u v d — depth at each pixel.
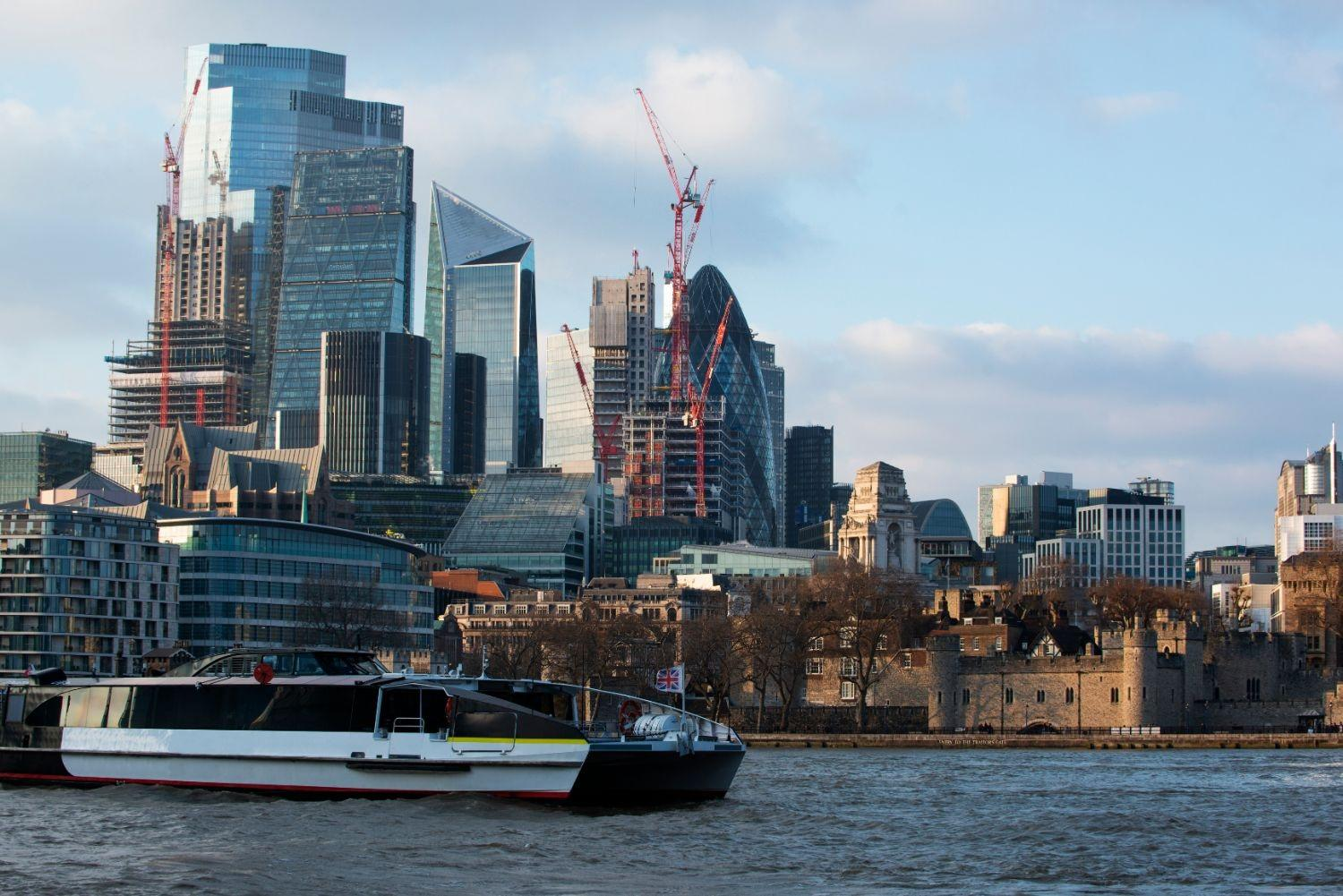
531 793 165.88
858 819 166.88
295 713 170.75
